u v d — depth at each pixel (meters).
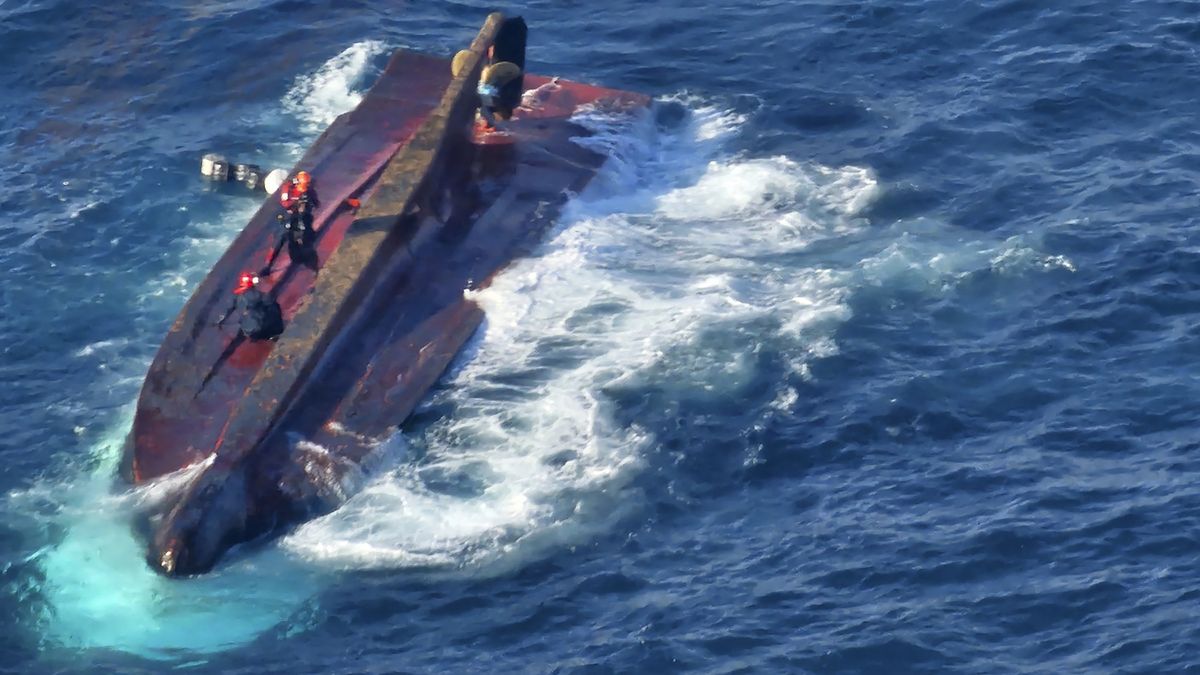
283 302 180.62
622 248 197.38
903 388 173.38
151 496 159.88
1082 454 164.25
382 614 149.38
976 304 186.00
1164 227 196.50
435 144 197.50
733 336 181.25
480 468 164.62
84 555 155.00
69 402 174.62
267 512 158.75
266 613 149.75
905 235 198.38
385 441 166.88
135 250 198.25
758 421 169.88
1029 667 140.88
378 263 183.38
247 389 167.25
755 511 159.62
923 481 162.00
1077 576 149.50
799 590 149.75
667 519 158.88
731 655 143.25
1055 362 176.88
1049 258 192.12
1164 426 167.12
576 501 160.62
